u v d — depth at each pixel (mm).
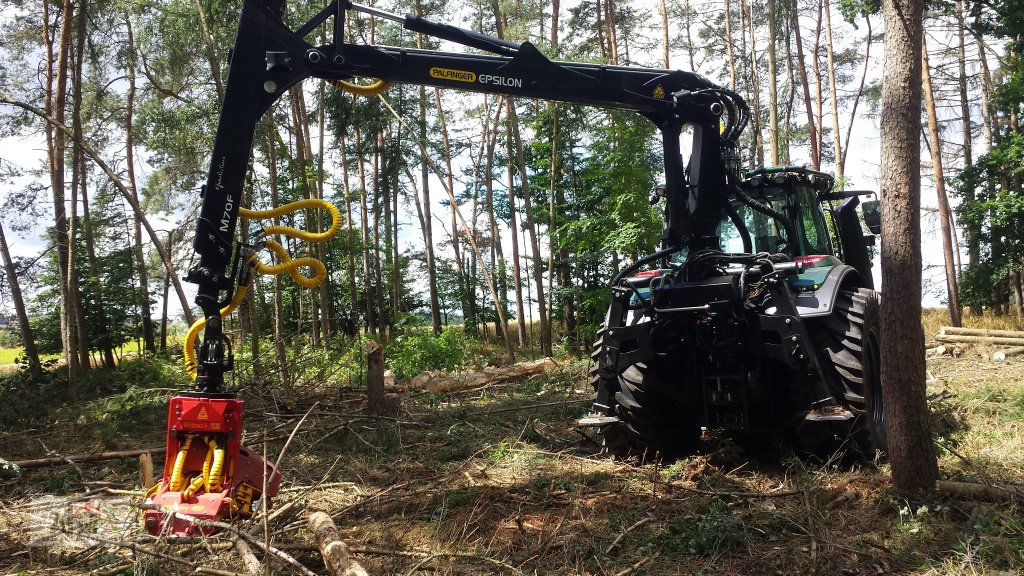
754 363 5406
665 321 5414
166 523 3666
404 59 4973
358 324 25094
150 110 19016
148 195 21359
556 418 8352
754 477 5227
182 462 4000
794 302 5453
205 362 4262
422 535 4285
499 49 5125
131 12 16125
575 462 6035
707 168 5641
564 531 4219
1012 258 18672
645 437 5875
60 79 13945
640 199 16484
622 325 5750
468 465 6004
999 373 9977
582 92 5320
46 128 16328
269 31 4629
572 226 18297
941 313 23172
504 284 31109
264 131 16359
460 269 30078
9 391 12055
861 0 17406
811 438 5215
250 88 4566
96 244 23594
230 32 14742
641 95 5430
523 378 12703
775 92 20234
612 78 5375
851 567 3496
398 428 7457
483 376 12164
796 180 6270
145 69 17750
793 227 6121
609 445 6000
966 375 9992
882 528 3943
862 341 5258
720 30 28062
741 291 5191
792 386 5332
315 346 12891
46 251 14414
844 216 7047
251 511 4148
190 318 10742
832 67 23516
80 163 19172
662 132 5625
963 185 19625
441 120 26328
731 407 5578
